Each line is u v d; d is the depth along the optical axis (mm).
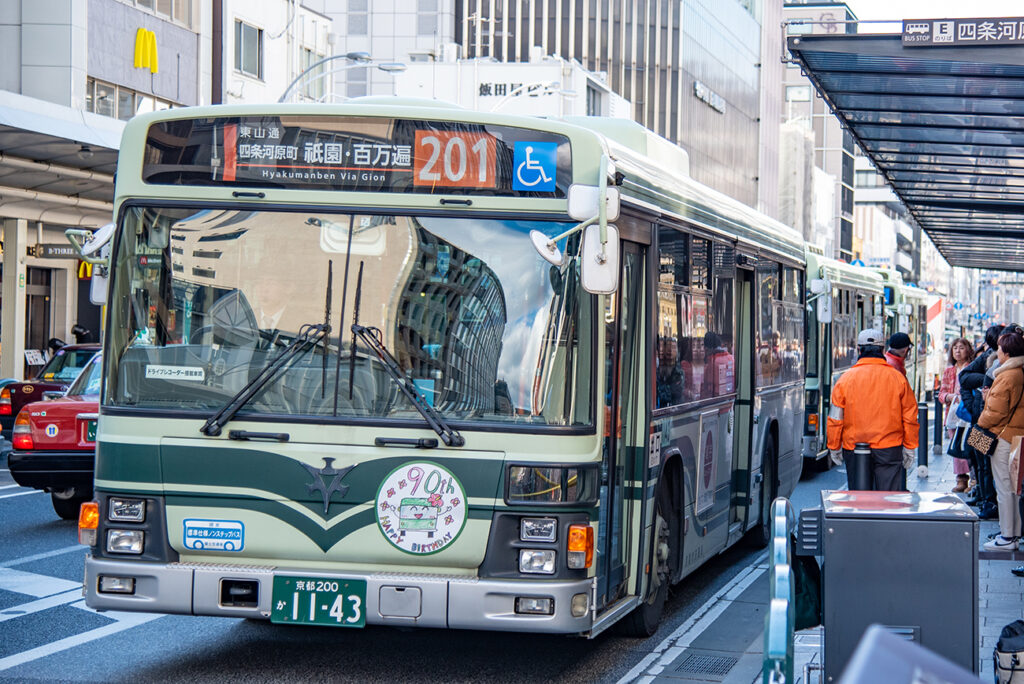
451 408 7953
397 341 8055
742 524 13516
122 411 8188
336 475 7938
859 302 28453
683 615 11484
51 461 15375
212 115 8320
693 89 94625
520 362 7945
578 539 7863
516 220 8070
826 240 127000
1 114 25141
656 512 9867
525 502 7828
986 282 189875
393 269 8109
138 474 8117
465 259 8062
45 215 37000
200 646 9766
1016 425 14039
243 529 8031
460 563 7883
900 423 12422
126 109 40250
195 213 8305
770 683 5418
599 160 8086
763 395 14422
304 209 8203
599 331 8031
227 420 8055
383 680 8789
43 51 36750
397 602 7805
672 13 92938
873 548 6938
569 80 72688
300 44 55000
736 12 106375
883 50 12289
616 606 8969
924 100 15445
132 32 40344
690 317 10961
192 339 8227
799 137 121125
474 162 8125
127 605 8070
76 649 9602
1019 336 14062
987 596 12094
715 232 11938
